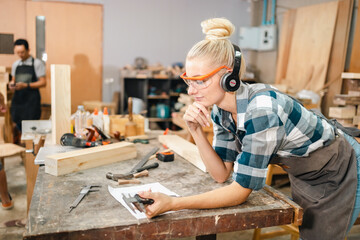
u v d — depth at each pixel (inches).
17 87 171.2
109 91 241.3
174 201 44.9
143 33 241.4
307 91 176.6
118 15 234.5
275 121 42.6
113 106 208.1
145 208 44.5
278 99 44.5
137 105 199.5
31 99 180.1
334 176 53.9
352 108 124.5
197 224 44.9
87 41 231.1
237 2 256.8
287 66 221.9
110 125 99.5
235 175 46.0
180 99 200.4
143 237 42.8
